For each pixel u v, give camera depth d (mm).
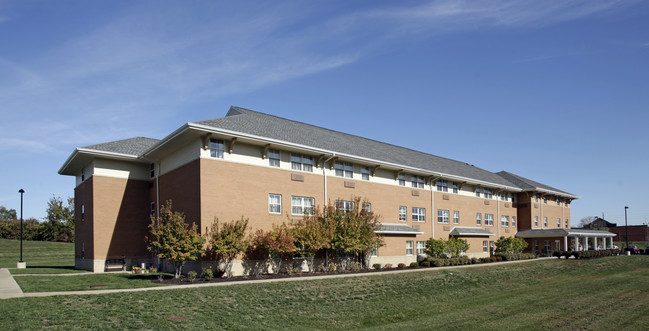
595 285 28359
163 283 21938
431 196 41875
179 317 15000
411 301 21656
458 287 26234
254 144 28328
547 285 28438
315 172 31688
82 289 19297
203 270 24922
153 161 32156
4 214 85875
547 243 55000
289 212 29641
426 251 39125
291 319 16828
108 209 31344
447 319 18062
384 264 35312
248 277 25406
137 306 15883
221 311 16438
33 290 18516
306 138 32719
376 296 22000
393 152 43719
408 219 38906
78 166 34594
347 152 33625
